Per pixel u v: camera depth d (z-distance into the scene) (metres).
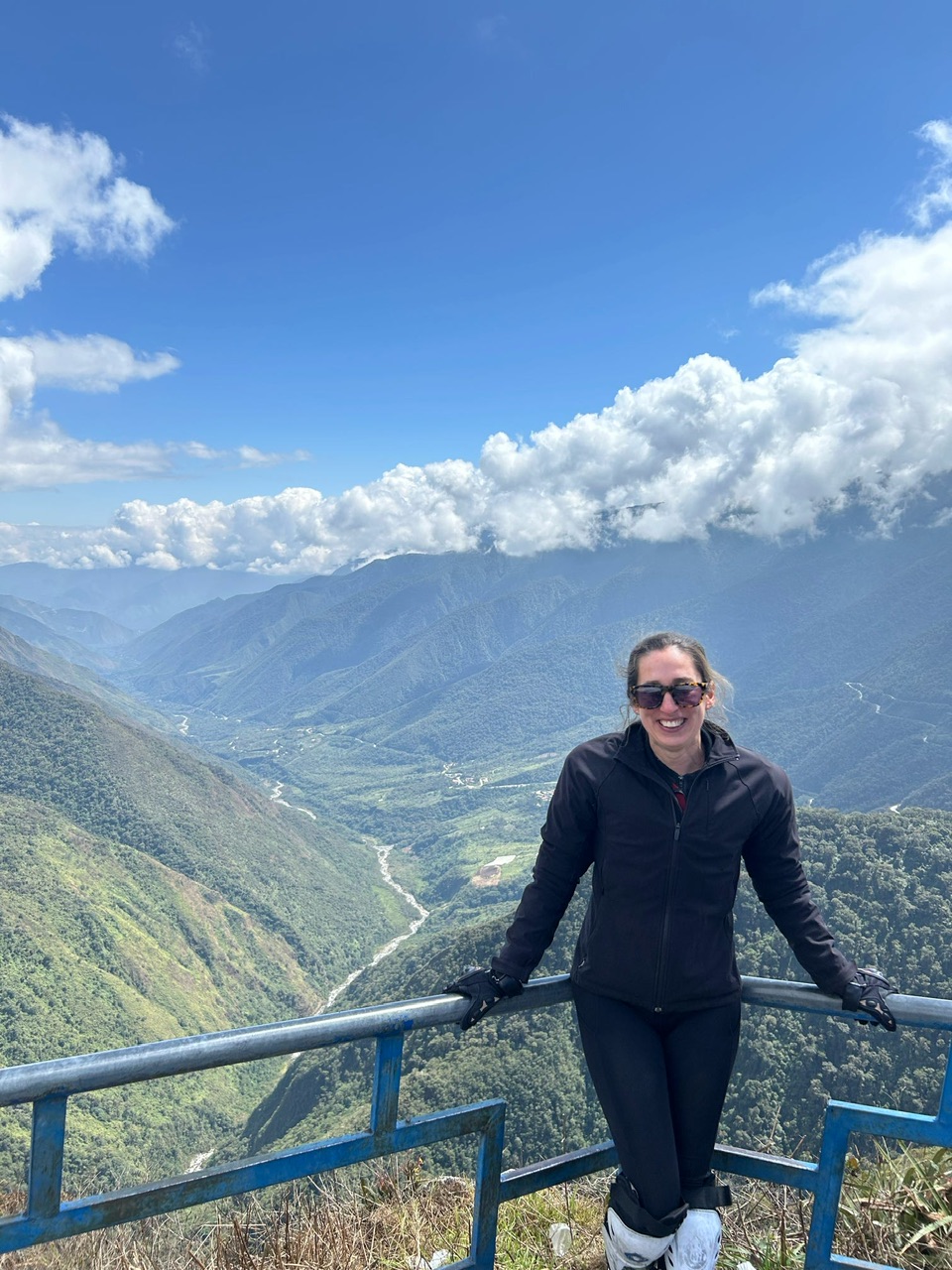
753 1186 3.43
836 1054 40.53
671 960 2.43
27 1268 2.74
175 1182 2.04
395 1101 2.34
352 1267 3.04
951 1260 2.86
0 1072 1.79
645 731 2.57
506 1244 3.25
